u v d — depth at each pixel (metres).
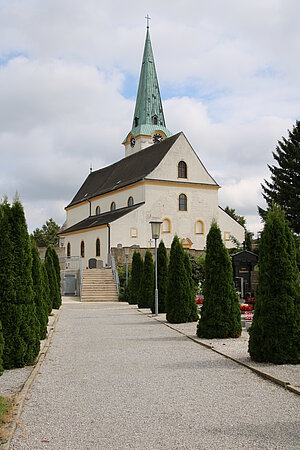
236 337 16.38
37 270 17.09
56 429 7.09
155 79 79.44
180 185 58.94
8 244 12.52
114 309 32.34
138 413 7.82
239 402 8.36
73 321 24.05
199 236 59.44
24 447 6.38
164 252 28.23
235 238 59.53
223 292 16.52
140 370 11.31
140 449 6.25
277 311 11.78
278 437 6.59
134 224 56.44
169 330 19.45
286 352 11.61
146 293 32.56
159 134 77.06
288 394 8.87
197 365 11.82
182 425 7.17
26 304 12.49
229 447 6.27
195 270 42.78
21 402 8.48
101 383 10.04
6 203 12.95
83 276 45.84
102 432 6.93
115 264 49.09
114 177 71.81
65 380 10.40
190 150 60.12
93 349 14.72
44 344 15.85
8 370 11.70
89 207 74.12
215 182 60.84
